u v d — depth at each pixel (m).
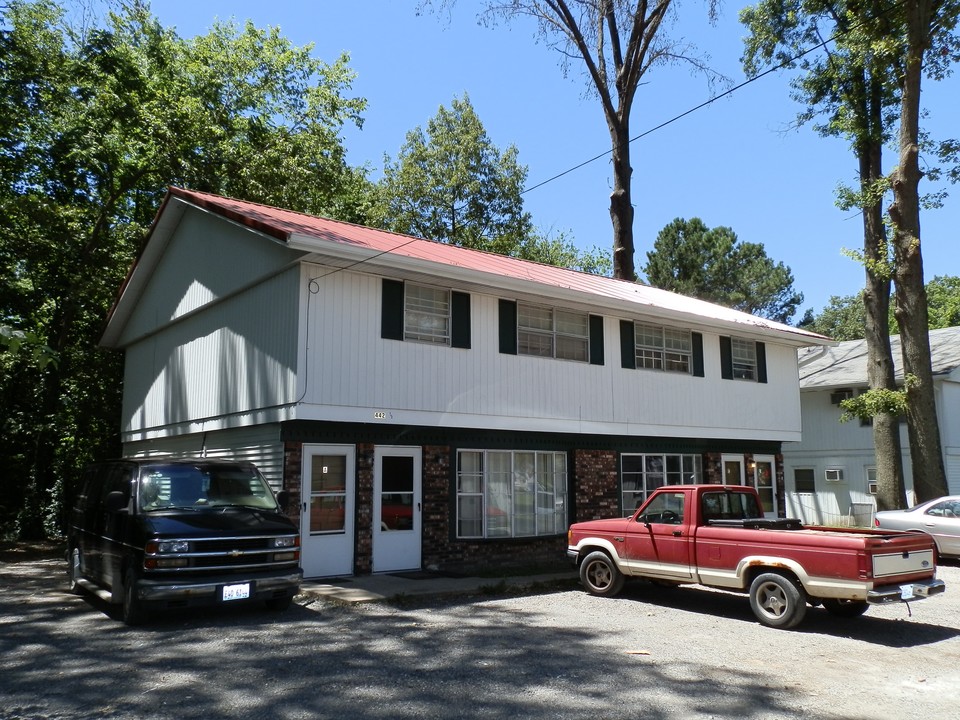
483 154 42.75
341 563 13.12
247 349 14.21
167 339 18.09
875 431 21.70
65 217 21.94
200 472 10.66
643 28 28.67
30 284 21.66
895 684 7.07
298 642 8.43
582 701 6.39
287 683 6.82
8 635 8.88
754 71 24.08
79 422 22.95
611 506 17.00
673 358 18.56
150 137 23.80
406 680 6.95
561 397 16.00
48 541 21.53
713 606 11.16
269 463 13.17
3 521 23.08
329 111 29.22
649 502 11.66
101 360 22.84
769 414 20.58
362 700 6.34
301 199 27.19
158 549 9.14
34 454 23.28
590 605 11.19
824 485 28.22
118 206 25.44
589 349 16.73
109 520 10.54
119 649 8.10
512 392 15.20
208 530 9.52
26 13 22.11
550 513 16.16
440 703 6.29
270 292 13.59
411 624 9.52
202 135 24.50
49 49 22.80
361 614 10.16
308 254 12.41
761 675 7.31
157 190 25.12
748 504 11.52
